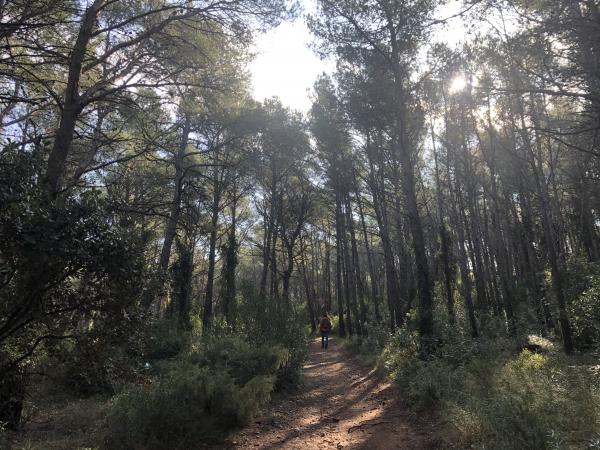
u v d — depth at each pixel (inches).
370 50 546.0
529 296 791.1
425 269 512.4
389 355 503.5
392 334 658.2
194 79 425.4
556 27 293.0
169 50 397.1
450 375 299.6
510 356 381.1
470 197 776.9
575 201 864.3
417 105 575.5
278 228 1317.7
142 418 236.2
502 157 793.6
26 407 294.0
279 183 1227.2
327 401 383.9
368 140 806.5
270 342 423.8
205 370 316.2
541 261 903.1
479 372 292.7
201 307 1169.4
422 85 583.5
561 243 794.2
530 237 792.9
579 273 579.2
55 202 183.6
